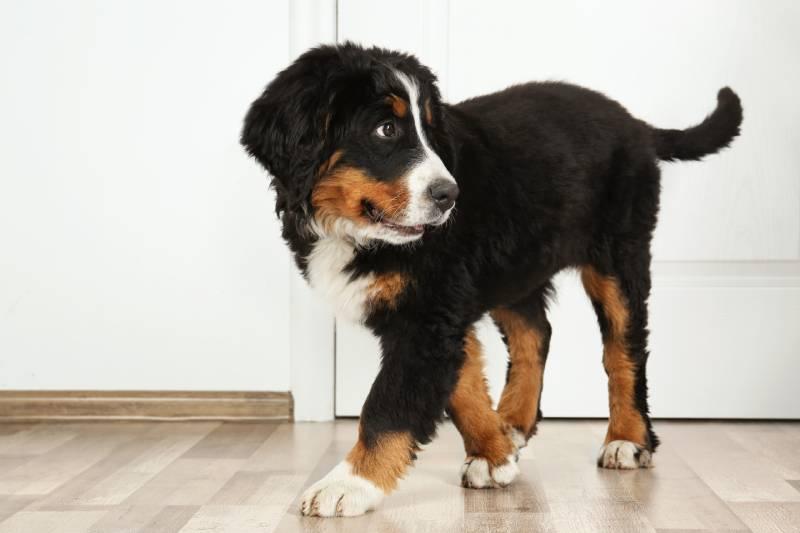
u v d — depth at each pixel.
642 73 2.29
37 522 1.68
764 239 2.29
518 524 1.68
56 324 2.32
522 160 1.88
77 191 2.31
